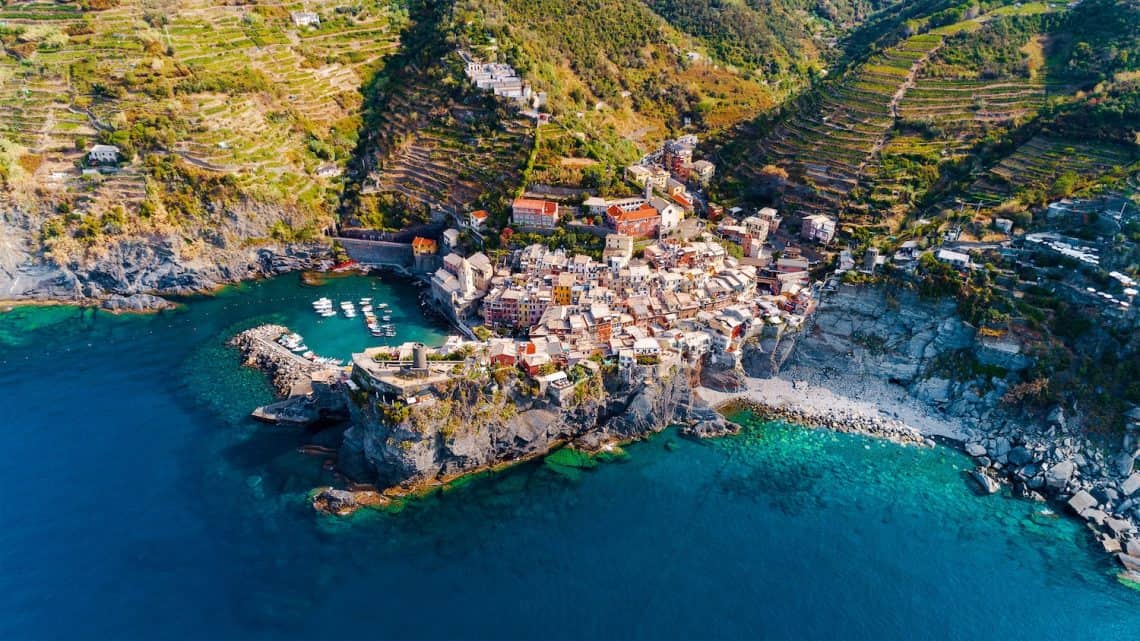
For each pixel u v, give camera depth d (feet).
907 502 412.57
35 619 328.29
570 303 528.63
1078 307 455.22
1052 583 362.53
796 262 567.18
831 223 585.63
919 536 390.01
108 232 595.47
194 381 492.54
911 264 503.61
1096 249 475.31
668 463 437.58
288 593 346.13
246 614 334.44
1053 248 480.23
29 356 517.55
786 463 439.22
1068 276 468.75
